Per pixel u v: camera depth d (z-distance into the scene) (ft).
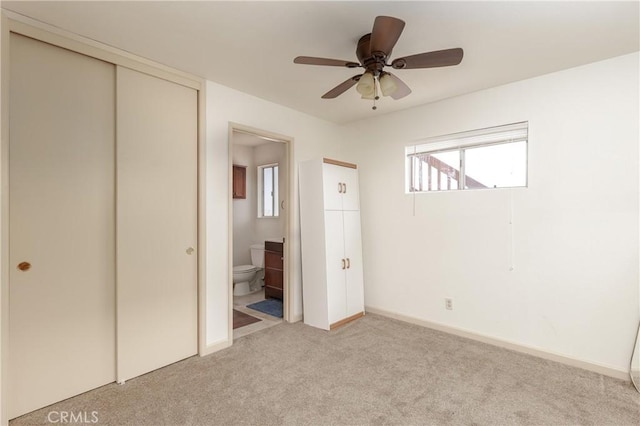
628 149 7.60
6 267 5.93
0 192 5.85
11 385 6.05
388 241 12.00
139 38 6.94
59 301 6.63
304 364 8.30
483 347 9.33
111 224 7.40
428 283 10.95
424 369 8.02
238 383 7.38
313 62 6.28
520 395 6.89
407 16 6.07
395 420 6.07
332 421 6.06
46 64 6.46
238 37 6.89
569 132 8.34
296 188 11.76
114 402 6.64
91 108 7.08
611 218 7.80
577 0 5.58
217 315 9.21
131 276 7.61
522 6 5.77
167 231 8.27
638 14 5.96
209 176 9.09
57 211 6.61
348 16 6.12
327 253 10.93
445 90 9.78
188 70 8.47
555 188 8.55
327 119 12.84
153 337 7.99
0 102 5.82
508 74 8.66
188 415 6.23
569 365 8.24
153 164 8.01
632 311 7.55
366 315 12.25
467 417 6.16
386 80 6.36
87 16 6.11
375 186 12.41
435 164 11.08
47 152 6.48
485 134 9.82
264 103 10.60
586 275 8.11
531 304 8.91
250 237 17.51
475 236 9.91
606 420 6.07
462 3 5.70
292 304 11.55
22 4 5.72
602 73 7.89
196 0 5.63
